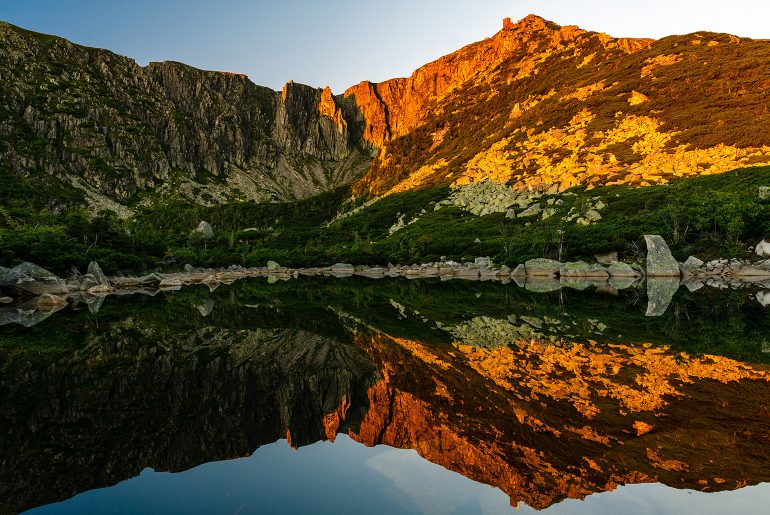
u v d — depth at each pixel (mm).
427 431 10922
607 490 7688
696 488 7668
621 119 125438
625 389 13352
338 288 60406
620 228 73312
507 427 10836
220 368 18078
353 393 14539
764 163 83000
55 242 61000
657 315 29828
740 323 26094
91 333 25969
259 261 111000
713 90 118062
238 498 7555
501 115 179250
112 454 9648
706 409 11539
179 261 95812
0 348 21547
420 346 21531
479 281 67438
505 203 112625
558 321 27734
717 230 66688
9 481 8289
